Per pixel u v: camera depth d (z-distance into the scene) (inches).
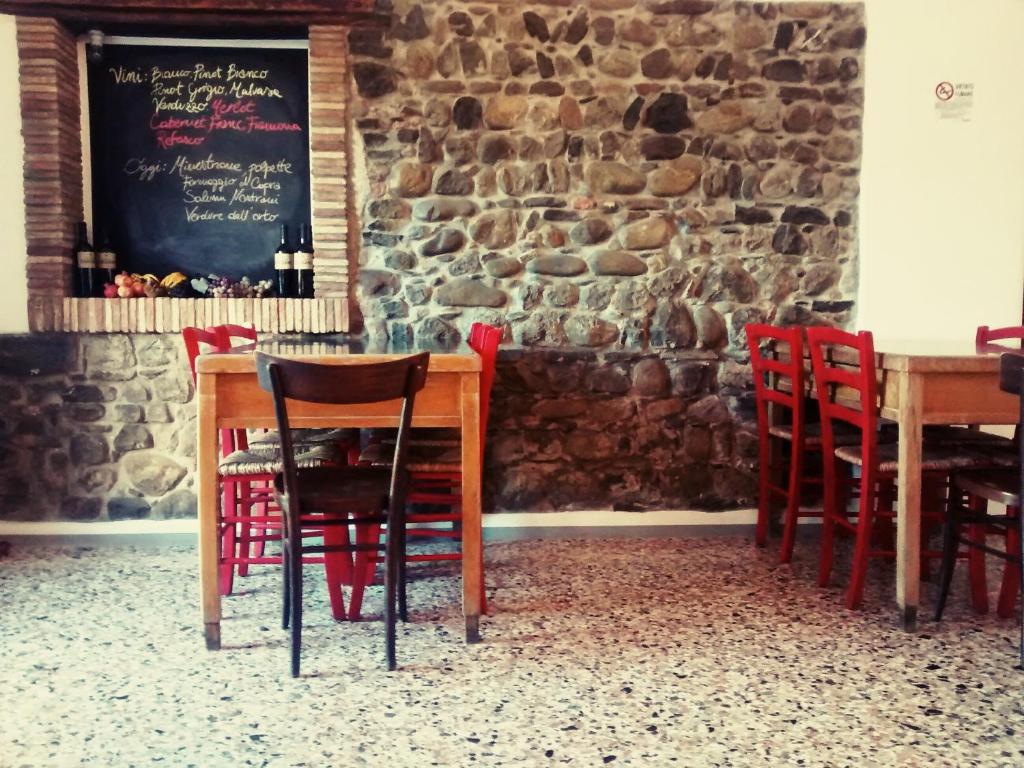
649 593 131.2
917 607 116.4
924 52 162.6
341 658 106.1
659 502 165.5
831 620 119.6
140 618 120.0
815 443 144.6
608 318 162.9
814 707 92.8
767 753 83.1
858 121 163.8
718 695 95.8
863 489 123.0
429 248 160.1
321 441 133.7
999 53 163.3
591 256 162.1
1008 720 89.9
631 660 105.5
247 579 138.9
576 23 159.3
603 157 161.2
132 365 156.6
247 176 165.0
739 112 162.1
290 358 97.8
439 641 111.7
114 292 157.2
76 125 160.6
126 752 83.0
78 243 159.6
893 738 86.0
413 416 107.2
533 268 161.3
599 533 165.0
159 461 158.2
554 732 87.4
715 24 161.0
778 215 163.8
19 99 152.3
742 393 165.0
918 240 165.2
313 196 157.3
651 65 160.7
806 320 165.2
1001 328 160.6
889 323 166.1
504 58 159.2
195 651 108.3
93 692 96.3
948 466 118.3
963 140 164.2
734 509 166.4
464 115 159.2
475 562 110.1
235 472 119.8
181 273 163.8
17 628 115.7
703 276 163.5
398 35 157.6
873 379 120.6
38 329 153.7
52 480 157.0
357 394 96.7
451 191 159.9
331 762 81.4
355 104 157.9
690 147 162.1
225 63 163.6
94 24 156.1
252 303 156.2
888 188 164.2
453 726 88.6
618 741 85.5
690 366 163.9
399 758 82.2
